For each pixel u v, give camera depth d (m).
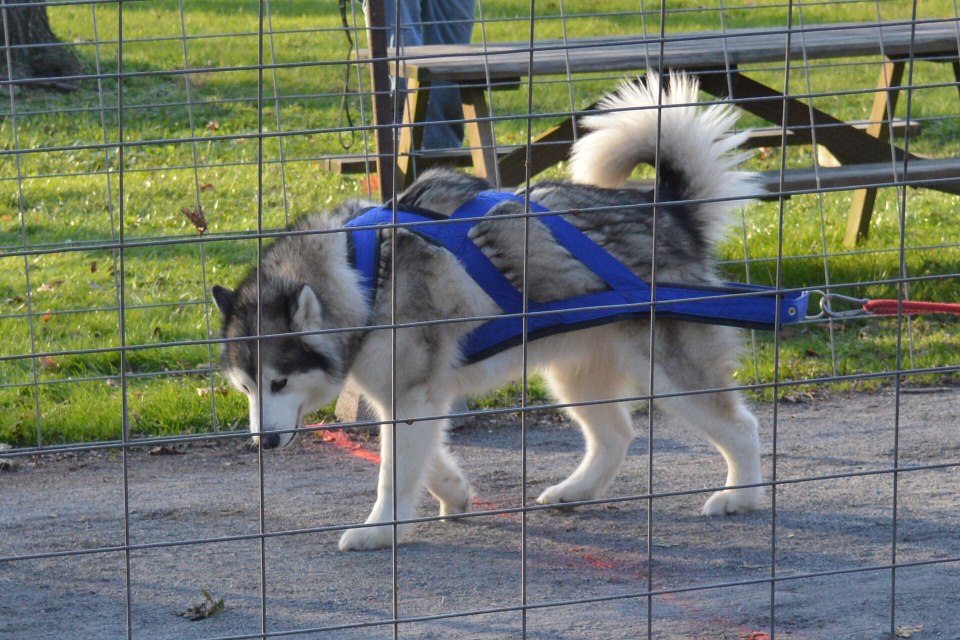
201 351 5.88
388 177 4.85
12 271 7.20
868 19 15.09
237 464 4.63
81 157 9.87
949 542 3.61
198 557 3.63
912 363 5.61
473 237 3.78
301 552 3.68
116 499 4.21
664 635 2.96
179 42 14.34
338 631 3.04
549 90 12.37
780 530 3.77
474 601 3.24
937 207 8.54
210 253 7.62
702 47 6.07
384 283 3.73
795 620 3.04
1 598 3.29
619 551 3.62
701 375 3.85
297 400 3.80
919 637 2.92
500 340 3.78
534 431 5.02
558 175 8.93
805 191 2.50
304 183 9.19
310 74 12.90
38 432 4.80
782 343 5.98
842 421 4.98
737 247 7.37
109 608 3.22
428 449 3.76
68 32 14.91
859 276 6.83
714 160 4.01
